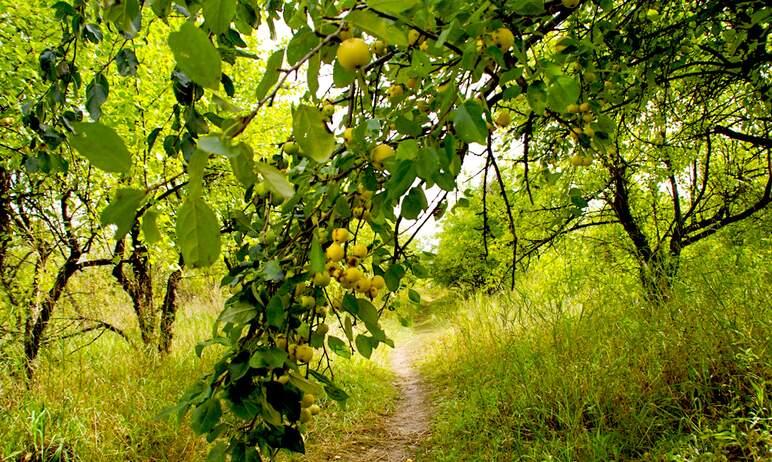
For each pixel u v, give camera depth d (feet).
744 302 9.19
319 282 4.10
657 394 9.04
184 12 4.09
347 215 3.96
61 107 4.99
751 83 9.83
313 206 4.16
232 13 2.39
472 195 5.82
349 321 4.55
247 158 2.09
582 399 9.78
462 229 28.68
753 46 7.84
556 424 10.35
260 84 2.60
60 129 5.45
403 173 3.10
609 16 7.30
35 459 9.11
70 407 10.30
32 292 13.35
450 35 3.15
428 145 3.33
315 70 2.93
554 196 16.28
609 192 16.46
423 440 13.38
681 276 11.56
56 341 13.43
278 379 3.76
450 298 34.35
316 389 3.76
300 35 2.90
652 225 17.57
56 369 11.76
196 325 18.97
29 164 5.70
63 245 15.39
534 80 3.56
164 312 17.46
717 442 7.23
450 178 3.29
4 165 12.16
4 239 13.23
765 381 7.26
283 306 4.01
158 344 16.05
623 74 7.91
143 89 13.38
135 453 9.92
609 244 17.26
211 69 1.98
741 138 12.03
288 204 4.20
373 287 4.29
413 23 3.09
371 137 4.09
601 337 11.41
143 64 12.59
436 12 3.19
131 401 11.65
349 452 13.16
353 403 16.94
